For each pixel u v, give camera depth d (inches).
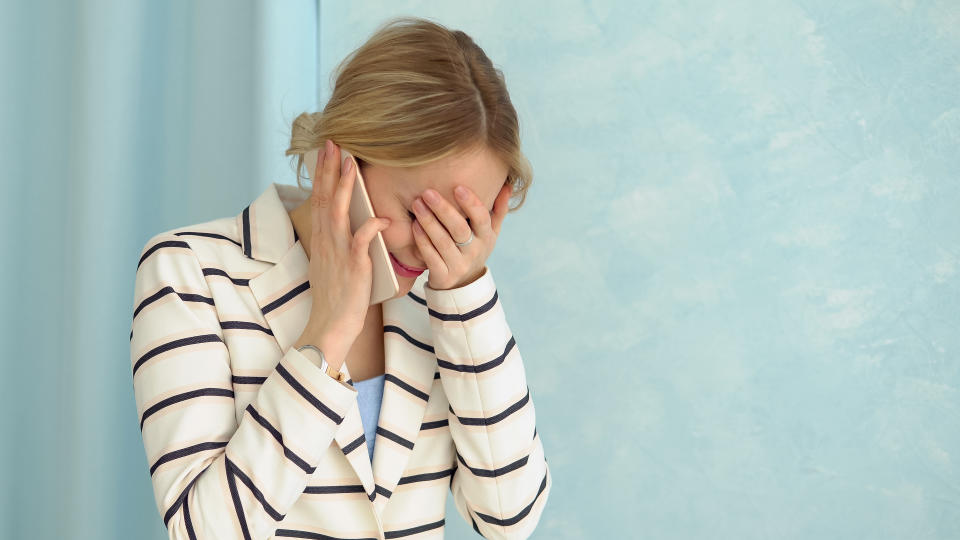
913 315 65.9
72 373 60.7
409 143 30.8
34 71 61.4
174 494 30.0
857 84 66.8
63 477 60.4
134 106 63.6
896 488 65.8
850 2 67.1
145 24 64.7
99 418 60.5
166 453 30.6
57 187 62.1
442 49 32.6
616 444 67.9
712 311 67.4
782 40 67.4
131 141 63.2
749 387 67.0
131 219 63.1
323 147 33.1
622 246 68.1
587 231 68.5
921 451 65.7
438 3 69.9
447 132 30.9
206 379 31.9
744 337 67.1
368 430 36.1
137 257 63.6
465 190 31.8
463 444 36.5
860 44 66.9
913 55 66.6
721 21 67.8
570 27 68.9
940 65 66.6
